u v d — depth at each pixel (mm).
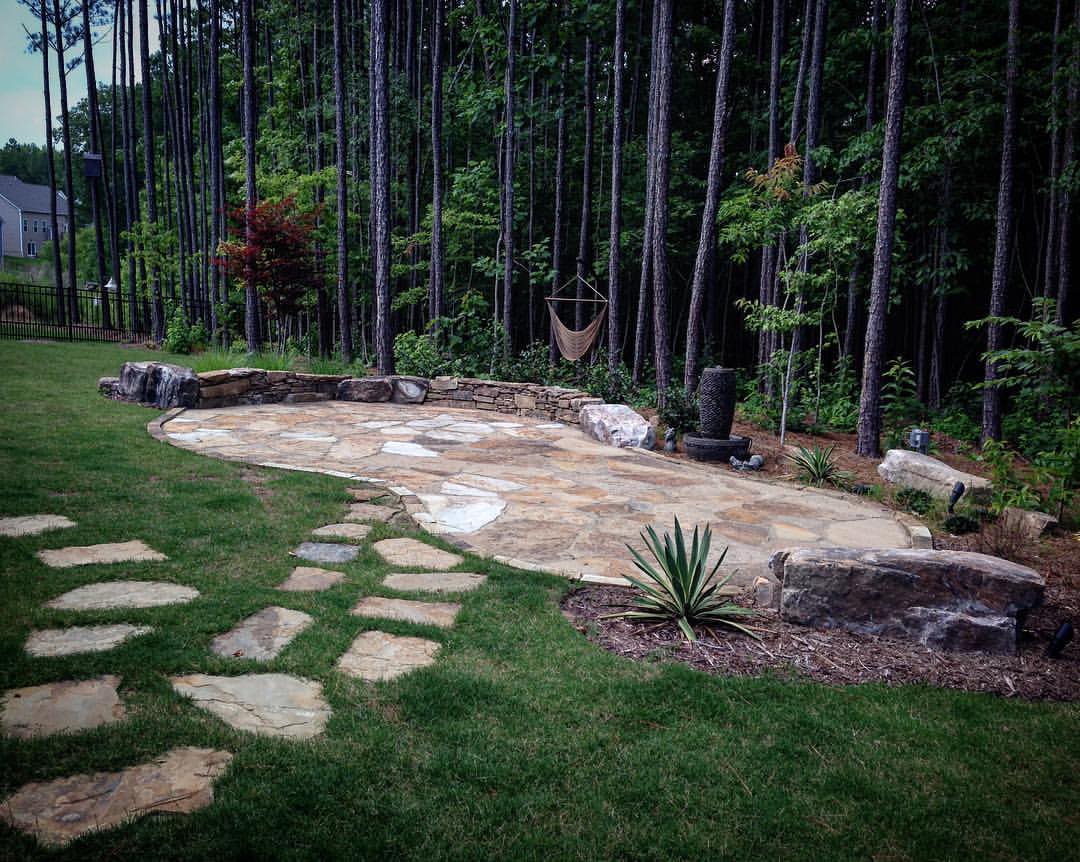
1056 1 13125
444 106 22344
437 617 3863
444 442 9305
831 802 2498
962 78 13914
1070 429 6973
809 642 3855
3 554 4336
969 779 2668
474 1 21578
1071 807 2523
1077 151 12719
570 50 18438
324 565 4535
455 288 22328
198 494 5953
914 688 3383
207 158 30047
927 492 7586
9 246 71062
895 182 9789
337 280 21281
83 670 2998
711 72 23031
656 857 2186
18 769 2346
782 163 11367
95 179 25641
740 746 2812
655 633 3904
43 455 6902
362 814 2283
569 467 8164
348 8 23828
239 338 23641
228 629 3529
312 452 8180
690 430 10469
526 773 2553
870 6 18953
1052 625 4258
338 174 17875
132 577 4105
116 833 2088
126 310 31453
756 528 6051
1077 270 16500
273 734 2670
